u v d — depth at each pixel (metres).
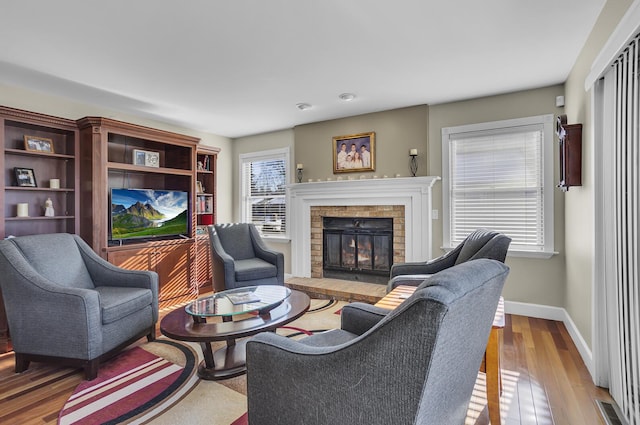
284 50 2.61
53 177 3.55
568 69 2.98
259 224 5.45
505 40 2.48
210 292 4.78
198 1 1.98
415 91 3.52
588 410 1.92
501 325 1.73
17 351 2.42
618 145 1.89
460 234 3.84
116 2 1.97
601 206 2.17
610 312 2.05
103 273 3.01
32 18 2.13
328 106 4.02
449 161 3.87
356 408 1.04
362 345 1.00
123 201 3.82
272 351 1.26
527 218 3.52
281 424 1.25
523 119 3.49
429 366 0.88
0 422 1.83
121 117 4.20
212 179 5.11
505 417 1.87
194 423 1.80
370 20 2.20
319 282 4.48
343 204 4.50
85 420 1.84
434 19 2.20
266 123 4.78
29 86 3.30
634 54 1.68
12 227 3.27
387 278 4.30
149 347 2.82
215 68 2.91
